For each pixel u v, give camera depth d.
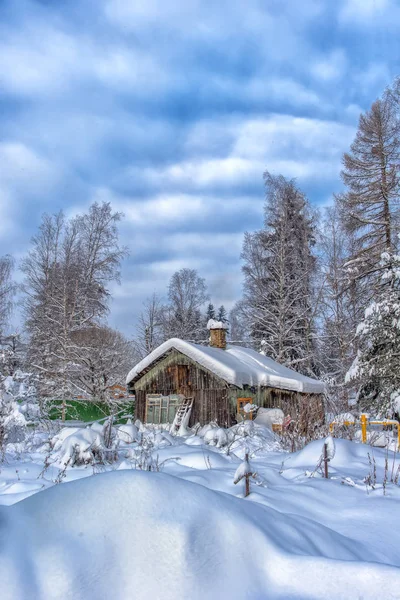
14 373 11.76
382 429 13.77
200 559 2.88
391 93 23.84
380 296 16.97
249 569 2.96
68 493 3.20
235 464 7.38
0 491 5.84
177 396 19.08
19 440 10.18
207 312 55.84
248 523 3.24
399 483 6.44
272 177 30.72
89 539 2.88
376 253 22.55
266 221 30.19
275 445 11.31
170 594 2.68
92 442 7.53
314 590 2.86
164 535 2.95
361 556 3.63
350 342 24.72
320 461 6.54
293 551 3.23
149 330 37.50
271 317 28.00
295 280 27.84
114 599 2.65
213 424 16.92
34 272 29.27
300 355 27.45
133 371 20.08
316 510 4.81
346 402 16.81
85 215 31.86
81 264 30.53
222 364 17.86
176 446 9.28
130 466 6.84
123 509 3.09
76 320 25.97
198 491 3.39
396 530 4.29
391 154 23.53
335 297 25.31
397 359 15.99
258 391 19.22
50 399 18.92
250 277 29.92
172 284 42.94
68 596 2.59
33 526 2.92
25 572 2.64
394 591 2.81
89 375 24.70
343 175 24.27
